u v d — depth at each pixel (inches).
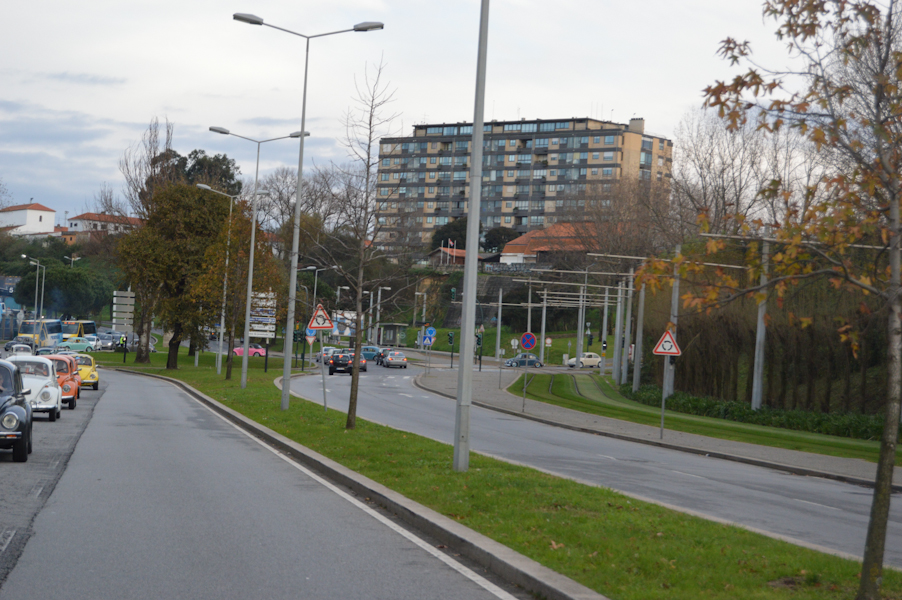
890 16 293.0
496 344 4148.6
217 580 265.6
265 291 1958.7
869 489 674.8
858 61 298.8
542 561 285.0
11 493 417.7
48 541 315.3
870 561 245.6
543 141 5674.2
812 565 293.6
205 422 909.8
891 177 273.3
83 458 566.3
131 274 2377.0
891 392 253.0
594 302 3053.6
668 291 1791.3
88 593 247.1
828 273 276.4
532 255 4990.2
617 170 5457.7
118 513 374.6
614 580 261.7
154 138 2773.1
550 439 942.4
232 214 1973.4
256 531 345.4
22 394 571.8
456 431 523.8
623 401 1822.1
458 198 5836.6
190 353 3245.6
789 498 558.9
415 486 453.1
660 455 844.0
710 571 277.9
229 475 511.2
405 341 4672.7
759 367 1369.3
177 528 346.3
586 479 571.2
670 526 359.6
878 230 284.7
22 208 7283.5
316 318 1026.1
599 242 3019.2
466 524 351.3
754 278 301.4
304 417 915.4
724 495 542.3
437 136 5900.6
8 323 4136.3
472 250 530.6
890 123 290.4
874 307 1187.3
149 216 2481.5
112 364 2578.7
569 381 2450.8
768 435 1097.4
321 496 445.4
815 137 285.1
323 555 305.6
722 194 2137.1
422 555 312.7
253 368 2630.4
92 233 3582.7
